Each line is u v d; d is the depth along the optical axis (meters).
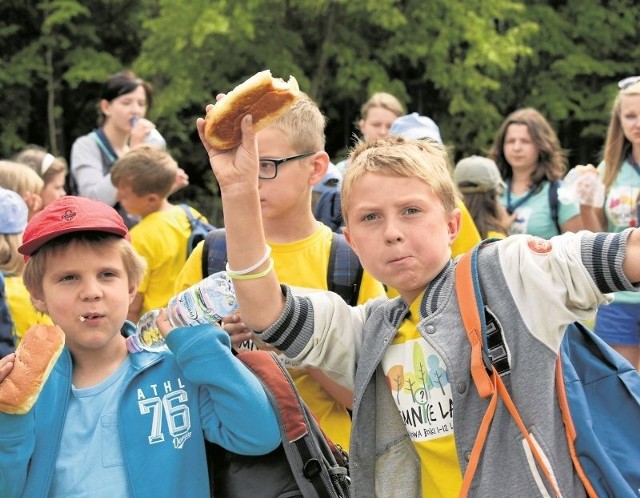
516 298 2.23
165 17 14.80
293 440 2.41
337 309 2.51
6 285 3.87
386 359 2.41
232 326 2.92
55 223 2.44
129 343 2.53
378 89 15.72
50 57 17.31
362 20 16.30
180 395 2.44
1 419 2.24
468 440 2.21
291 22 16.50
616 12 17.16
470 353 2.24
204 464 2.41
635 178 5.84
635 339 5.62
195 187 18.23
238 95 2.23
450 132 17.06
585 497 2.19
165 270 4.99
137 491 2.34
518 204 6.58
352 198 2.43
